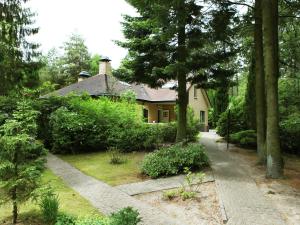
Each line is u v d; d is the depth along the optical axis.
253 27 14.14
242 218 6.59
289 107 18.14
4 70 20.27
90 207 7.43
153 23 12.45
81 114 15.80
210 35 13.59
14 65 20.77
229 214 6.81
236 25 14.00
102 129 15.78
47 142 15.70
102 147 15.54
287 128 15.92
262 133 12.34
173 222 6.48
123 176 10.47
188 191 8.49
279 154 10.11
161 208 7.37
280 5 14.03
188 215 6.89
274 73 10.30
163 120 30.31
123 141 14.88
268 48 10.33
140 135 15.28
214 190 8.59
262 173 10.70
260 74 12.62
